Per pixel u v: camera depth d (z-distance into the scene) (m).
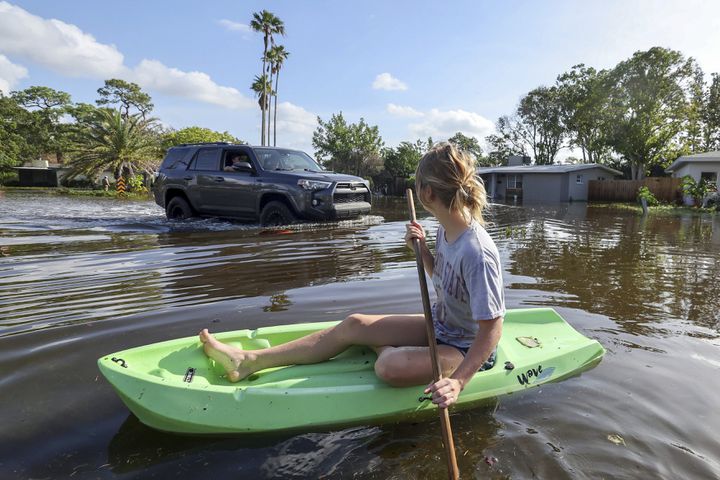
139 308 3.61
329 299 3.86
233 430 1.97
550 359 2.51
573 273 5.11
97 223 9.28
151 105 62.19
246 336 2.61
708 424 2.03
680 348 2.91
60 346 2.85
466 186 2.07
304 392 2.05
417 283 4.41
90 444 1.89
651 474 1.71
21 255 5.87
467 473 1.72
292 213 8.30
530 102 44.44
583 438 1.93
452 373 2.02
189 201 9.45
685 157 21.73
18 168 40.12
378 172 37.53
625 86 30.84
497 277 2.04
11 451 1.83
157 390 2.00
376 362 2.19
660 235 9.03
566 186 25.55
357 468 1.77
